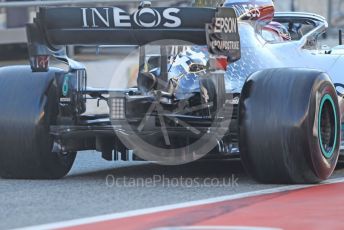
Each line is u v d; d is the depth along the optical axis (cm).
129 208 2092
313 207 2098
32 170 2602
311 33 3000
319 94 2422
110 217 1972
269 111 2372
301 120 2352
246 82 2450
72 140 2598
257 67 2680
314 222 1916
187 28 2367
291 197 2244
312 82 2403
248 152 2409
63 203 2173
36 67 2547
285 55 2795
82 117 2619
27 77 2627
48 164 2597
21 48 5859
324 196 2259
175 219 1942
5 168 2616
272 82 2414
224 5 2825
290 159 2370
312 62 2852
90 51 4966
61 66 3744
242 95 2430
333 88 2533
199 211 2045
